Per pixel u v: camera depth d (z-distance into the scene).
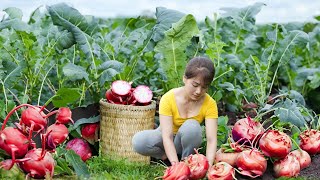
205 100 3.52
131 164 3.74
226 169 3.29
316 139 3.92
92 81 4.03
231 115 4.77
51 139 3.48
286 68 5.29
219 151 3.61
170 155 3.43
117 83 3.80
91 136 3.91
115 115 3.75
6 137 3.23
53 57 4.61
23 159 3.24
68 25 4.03
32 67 4.21
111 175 3.47
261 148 3.55
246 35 5.55
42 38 4.48
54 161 3.41
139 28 4.86
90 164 3.67
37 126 3.31
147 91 3.82
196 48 4.39
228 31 5.57
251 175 3.46
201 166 3.25
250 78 5.00
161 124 3.49
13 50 4.22
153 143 3.59
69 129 3.87
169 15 4.25
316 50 6.09
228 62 4.80
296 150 3.77
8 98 4.01
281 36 5.23
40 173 3.29
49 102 3.73
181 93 3.48
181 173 3.16
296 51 5.89
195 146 3.52
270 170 3.65
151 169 3.71
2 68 4.10
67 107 3.80
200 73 3.27
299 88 5.27
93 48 4.11
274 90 5.70
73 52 4.72
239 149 3.55
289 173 3.52
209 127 3.51
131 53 4.61
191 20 4.00
